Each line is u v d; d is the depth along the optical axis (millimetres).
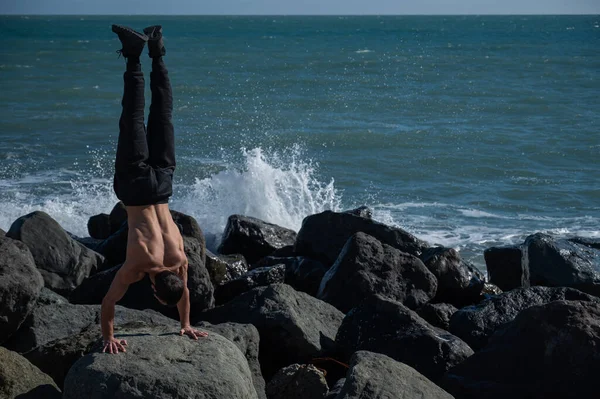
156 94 5578
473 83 46375
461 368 6660
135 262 5121
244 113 33562
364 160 23516
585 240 10836
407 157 23922
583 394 6035
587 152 24609
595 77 49875
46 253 8719
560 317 6477
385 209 17812
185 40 103562
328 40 105875
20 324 6609
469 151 24750
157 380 4871
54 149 24500
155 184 5281
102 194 18391
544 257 9797
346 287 9055
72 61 62938
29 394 5258
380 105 36406
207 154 24312
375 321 7430
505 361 6508
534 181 20734
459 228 16203
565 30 149125
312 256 11172
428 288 9258
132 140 5246
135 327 5840
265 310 7410
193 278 8180
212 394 4895
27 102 36219
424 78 49594
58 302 7391
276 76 50906
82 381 4910
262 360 7305
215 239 14492
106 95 39281
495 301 8305
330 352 7383
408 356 7023
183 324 5656
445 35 124062
